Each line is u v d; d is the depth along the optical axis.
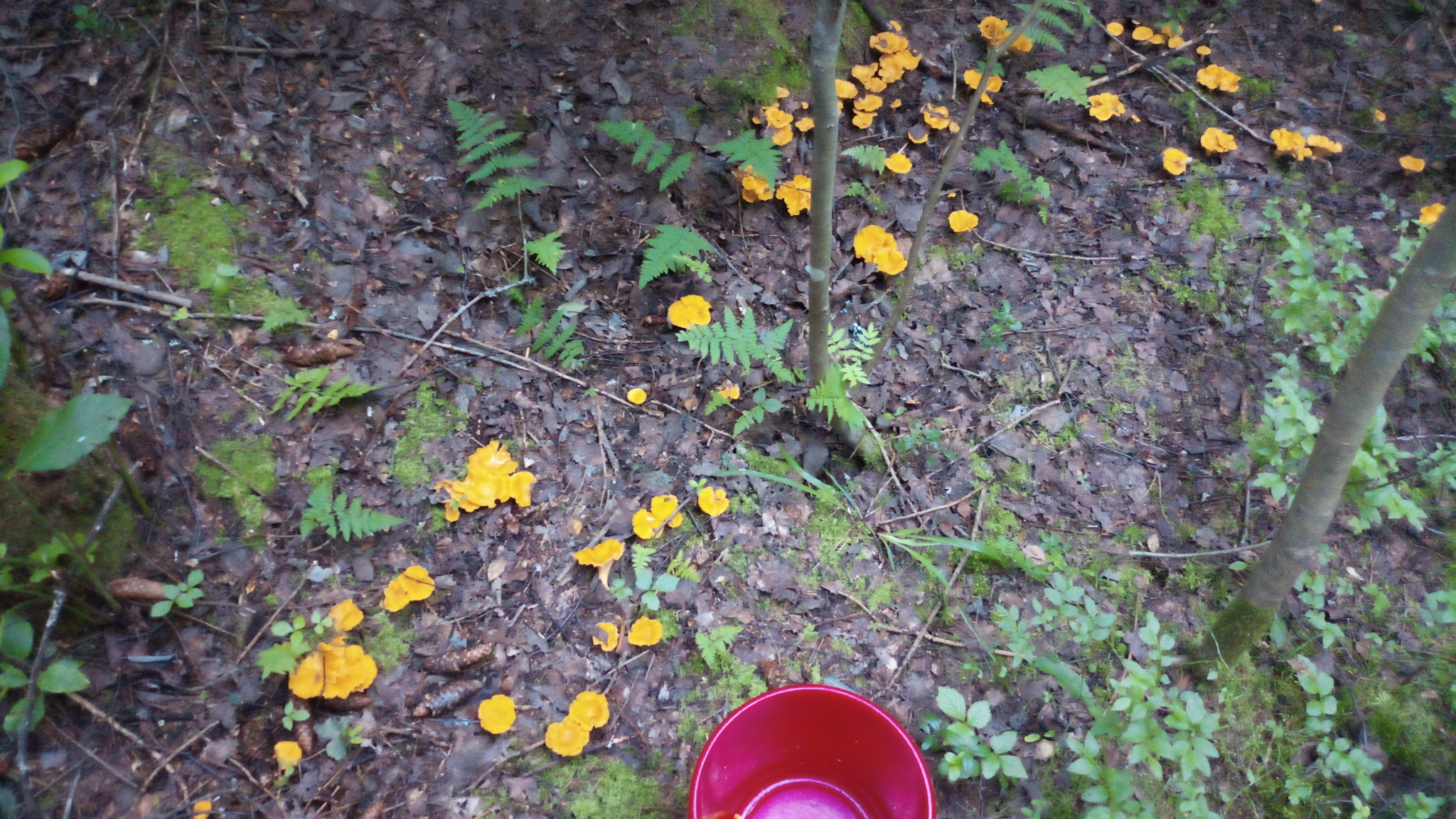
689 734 1.32
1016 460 1.59
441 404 1.52
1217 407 1.65
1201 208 1.86
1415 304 1.01
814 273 1.28
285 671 1.24
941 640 1.42
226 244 1.49
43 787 1.15
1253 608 1.34
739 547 1.46
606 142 1.75
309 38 1.67
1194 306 1.75
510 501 1.46
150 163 1.49
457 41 1.74
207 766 1.21
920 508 1.54
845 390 1.52
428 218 1.64
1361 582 1.50
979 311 1.74
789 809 1.29
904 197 1.83
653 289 1.68
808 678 1.37
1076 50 2.03
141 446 1.34
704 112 1.80
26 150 1.43
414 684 1.31
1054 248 1.81
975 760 1.29
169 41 1.57
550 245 1.59
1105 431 1.63
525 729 1.30
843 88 1.86
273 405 1.43
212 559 1.33
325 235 1.56
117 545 1.28
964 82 1.96
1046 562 1.49
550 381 1.58
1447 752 1.37
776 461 1.55
